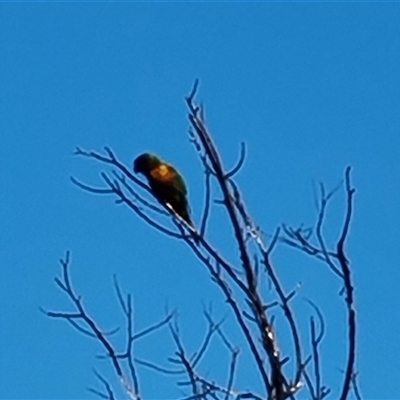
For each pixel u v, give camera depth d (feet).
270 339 21.20
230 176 22.71
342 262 21.45
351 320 20.98
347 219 21.66
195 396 22.56
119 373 22.75
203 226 23.43
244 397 22.50
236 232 22.16
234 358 22.84
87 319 23.13
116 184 25.21
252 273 21.81
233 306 21.63
